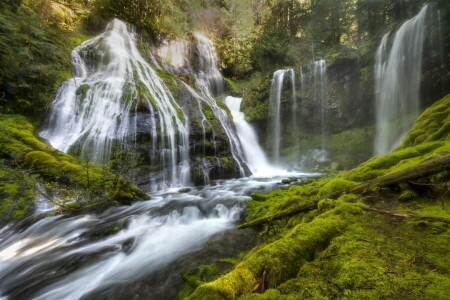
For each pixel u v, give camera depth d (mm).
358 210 2711
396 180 3154
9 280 3732
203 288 1646
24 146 7574
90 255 4285
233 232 4855
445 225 2150
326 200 3201
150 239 4828
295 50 22078
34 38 11023
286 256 1944
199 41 22797
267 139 17234
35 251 4527
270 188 9141
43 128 9586
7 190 6039
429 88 10547
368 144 13016
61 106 10281
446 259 1647
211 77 21562
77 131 9977
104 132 9680
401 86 11523
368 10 16266
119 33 16750
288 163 15594
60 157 7453
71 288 3418
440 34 9867
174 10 21641
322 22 20344
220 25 25719
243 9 26297
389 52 12109
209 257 3934
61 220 5676
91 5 17234
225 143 13109
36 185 6176
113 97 10945
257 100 18141
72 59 12852
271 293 1572
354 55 13992
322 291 1488
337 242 2082
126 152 9508
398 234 2115
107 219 5918
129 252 4336
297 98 16359
